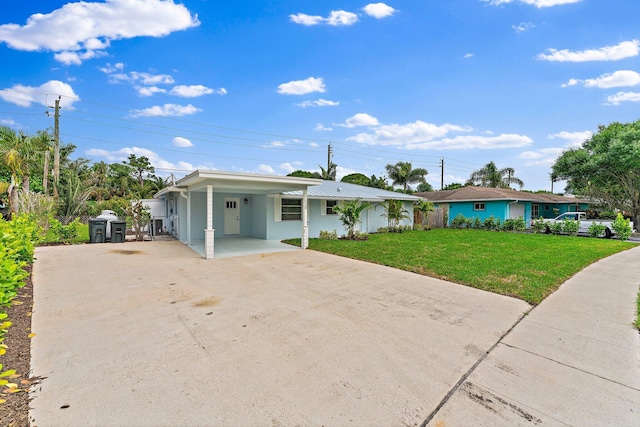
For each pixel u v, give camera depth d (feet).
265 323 13.55
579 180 71.26
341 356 10.68
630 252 35.27
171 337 12.01
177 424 7.26
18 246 17.67
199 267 25.18
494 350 11.35
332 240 42.70
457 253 31.73
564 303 16.80
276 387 8.77
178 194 45.16
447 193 85.46
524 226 61.77
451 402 8.29
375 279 21.61
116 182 133.80
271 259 29.01
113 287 18.94
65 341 11.48
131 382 8.91
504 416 7.75
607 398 8.55
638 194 63.67
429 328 13.25
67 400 8.02
